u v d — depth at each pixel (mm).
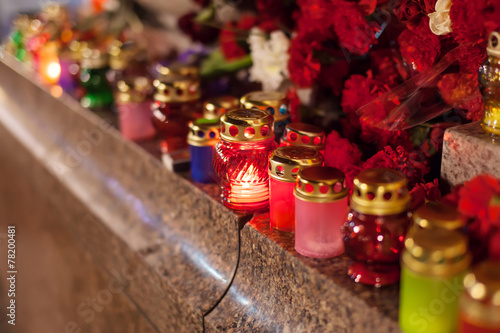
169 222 1227
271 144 964
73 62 1875
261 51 1266
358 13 991
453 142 854
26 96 2174
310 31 1066
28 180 2119
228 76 1523
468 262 641
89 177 1631
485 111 830
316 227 811
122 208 1414
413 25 935
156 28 1856
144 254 1216
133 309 1322
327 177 801
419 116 958
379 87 1000
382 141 1005
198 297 1023
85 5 2232
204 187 1111
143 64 1678
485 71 793
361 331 729
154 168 1298
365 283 755
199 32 1514
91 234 1543
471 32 806
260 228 925
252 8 1402
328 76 1104
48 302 2127
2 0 2832
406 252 650
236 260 997
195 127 1109
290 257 838
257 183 970
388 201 718
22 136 2107
